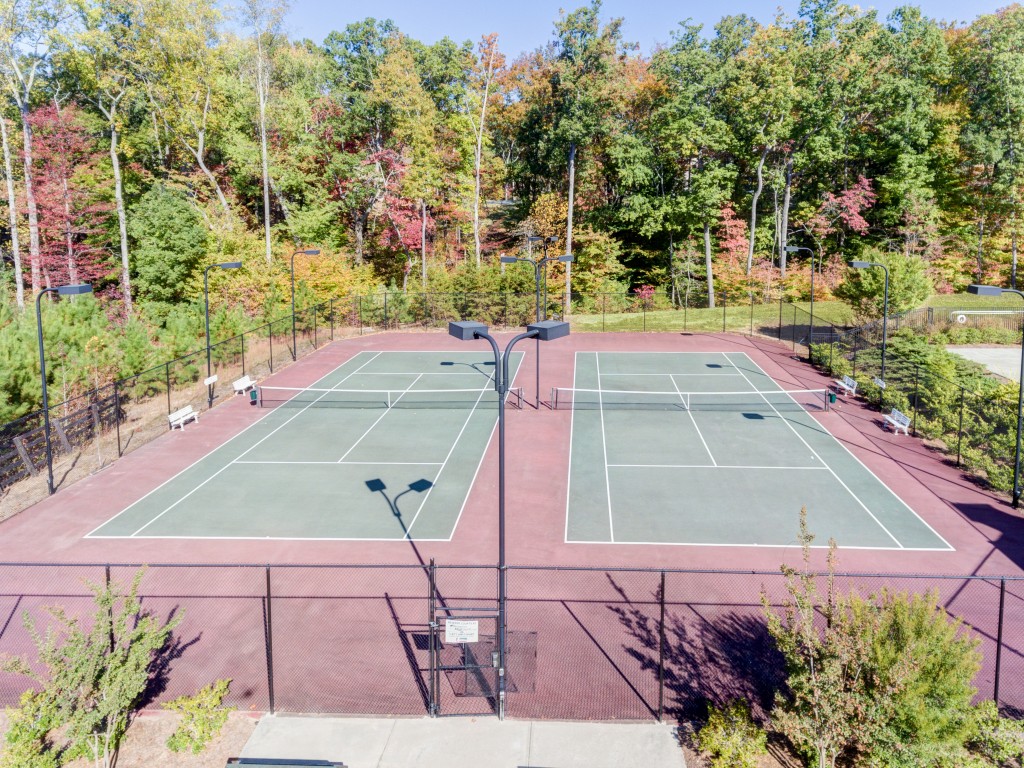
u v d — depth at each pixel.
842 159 65.25
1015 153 59.19
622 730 12.34
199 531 21.03
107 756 11.59
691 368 42.59
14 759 11.14
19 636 15.49
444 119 72.31
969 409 29.84
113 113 49.62
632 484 24.58
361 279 61.47
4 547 20.03
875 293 43.84
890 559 18.91
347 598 17.02
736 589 17.27
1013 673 13.69
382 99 61.69
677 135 60.59
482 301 57.12
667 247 73.00
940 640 10.80
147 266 50.53
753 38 62.03
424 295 56.88
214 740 12.18
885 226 67.00
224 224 56.66
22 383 26.22
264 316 47.75
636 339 51.84
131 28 50.97
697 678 13.77
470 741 12.10
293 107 62.94
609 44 57.28
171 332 38.97
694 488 24.17
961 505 22.53
